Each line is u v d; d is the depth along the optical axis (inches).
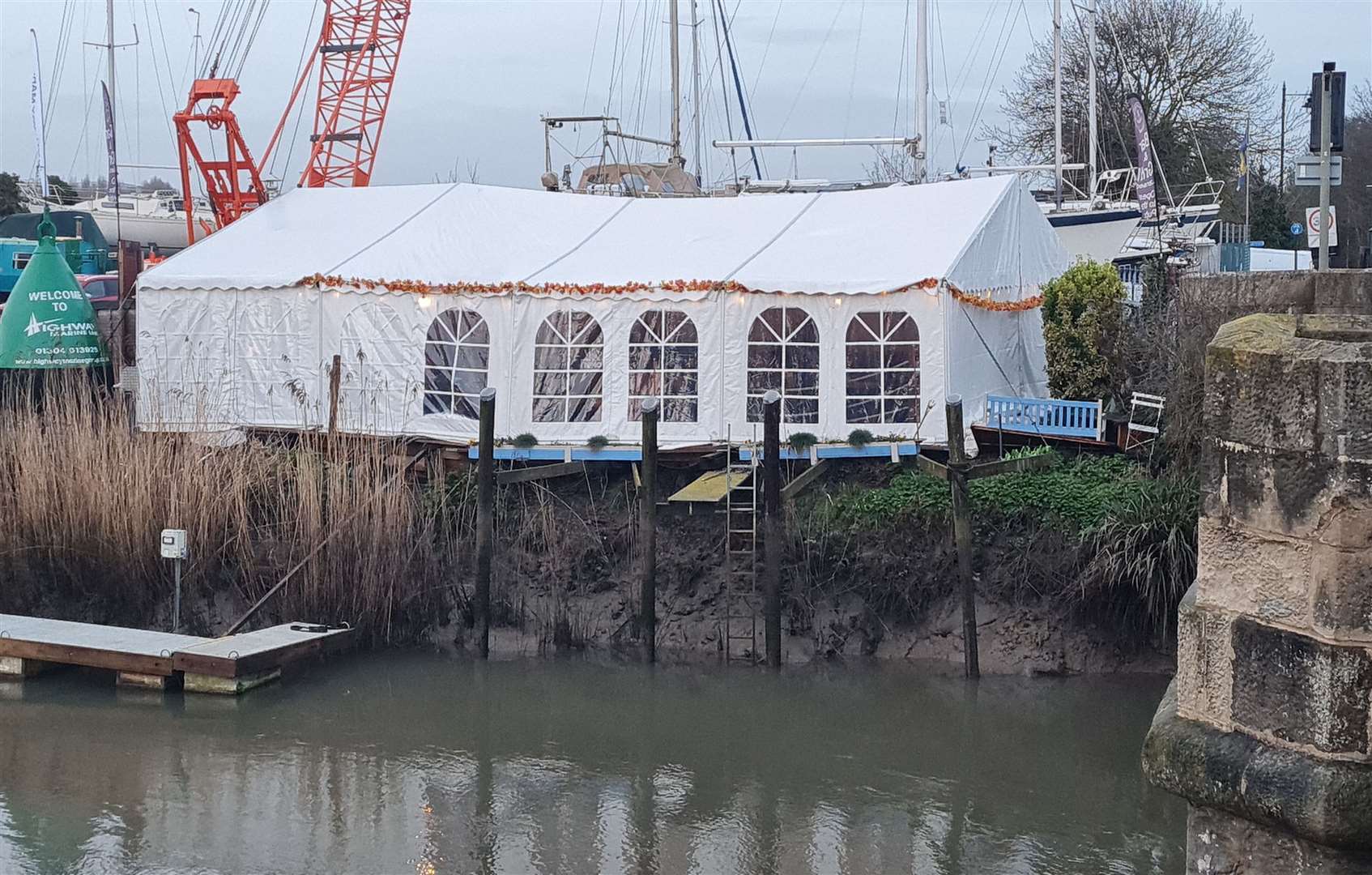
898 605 698.2
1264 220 2044.8
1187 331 657.6
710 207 946.7
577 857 474.9
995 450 753.0
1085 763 558.3
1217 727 163.6
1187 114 1942.7
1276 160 2097.7
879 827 498.0
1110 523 655.1
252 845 480.7
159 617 736.3
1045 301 872.9
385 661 700.7
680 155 1405.0
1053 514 690.8
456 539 748.0
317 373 879.1
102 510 735.1
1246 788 155.9
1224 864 162.2
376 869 462.6
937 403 780.6
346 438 797.2
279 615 724.7
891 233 854.5
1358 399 146.1
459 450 800.9
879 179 1820.9
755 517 701.3
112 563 735.7
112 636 674.2
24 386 930.1
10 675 667.4
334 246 930.1
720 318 804.6
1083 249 1357.0
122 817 503.8
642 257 860.6
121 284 1090.1
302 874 458.0
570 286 821.9
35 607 747.4
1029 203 941.2
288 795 530.0
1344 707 147.7
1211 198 1914.4
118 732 599.8
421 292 850.8
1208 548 164.7
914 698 639.8
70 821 499.8
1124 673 658.2
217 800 523.5
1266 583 156.9
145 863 464.8
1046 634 672.4
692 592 724.7
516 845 484.7
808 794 530.9
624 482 783.7
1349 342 150.7
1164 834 486.3
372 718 620.4
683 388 812.6
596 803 524.4
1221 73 1926.7
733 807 518.6
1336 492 147.4
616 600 731.4
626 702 641.0
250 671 649.0
